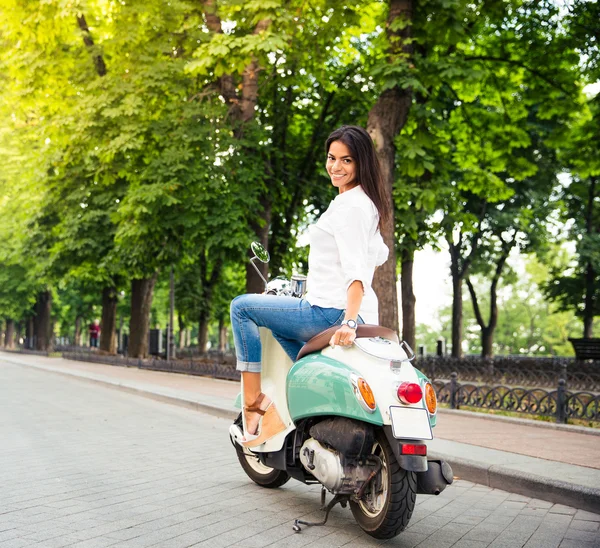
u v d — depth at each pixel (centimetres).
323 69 1994
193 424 1023
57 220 2669
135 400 1381
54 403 1269
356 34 1998
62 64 1892
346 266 426
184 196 1788
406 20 1389
